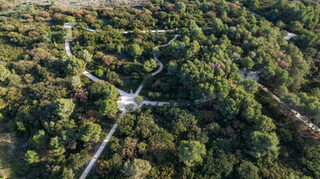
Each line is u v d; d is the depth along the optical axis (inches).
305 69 2925.7
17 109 2554.1
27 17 4328.3
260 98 2677.2
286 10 4318.4
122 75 3157.0
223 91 2386.8
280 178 1978.3
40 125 2464.3
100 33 3752.5
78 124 2426.2
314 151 2106.3
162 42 3725.4
